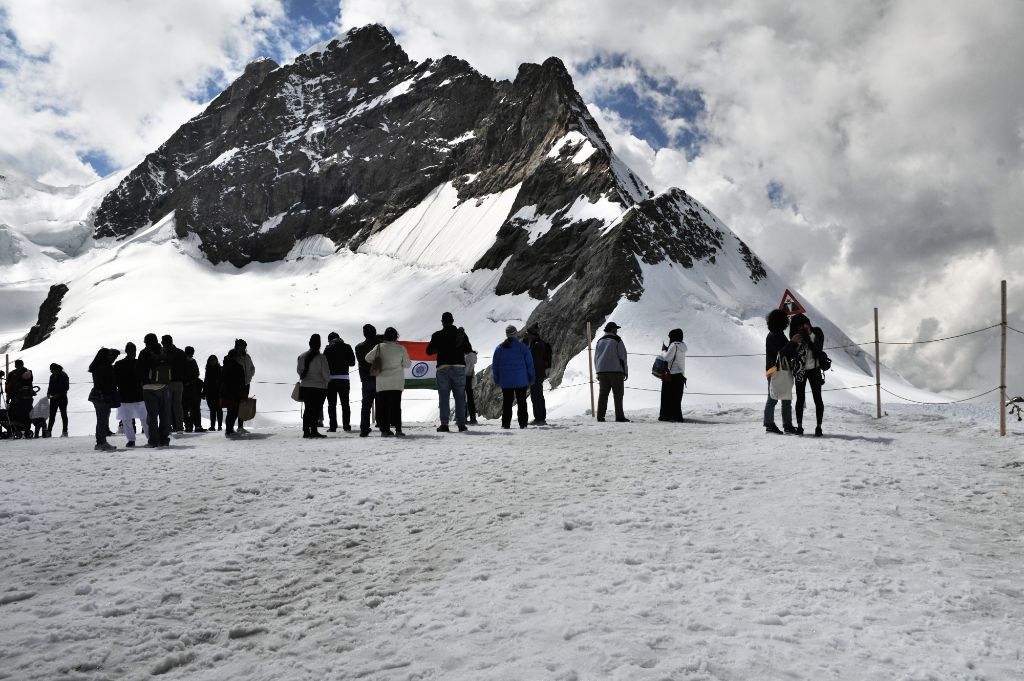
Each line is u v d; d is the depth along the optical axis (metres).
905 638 4.72
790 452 10.86
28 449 15.55
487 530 7.40
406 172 165.00
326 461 11.38
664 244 75.62
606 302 65.62
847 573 5.95
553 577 5.91
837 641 4.66
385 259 143.75
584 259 82.38
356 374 77.94
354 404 65.06
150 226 197.62
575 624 4.93
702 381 50.31
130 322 118.94
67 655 4.91
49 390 21.97
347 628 5.23
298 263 159.00
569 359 61.97
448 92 176.25
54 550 7.23
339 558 6.95
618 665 4.33
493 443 12.92
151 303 138.25
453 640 4.84
